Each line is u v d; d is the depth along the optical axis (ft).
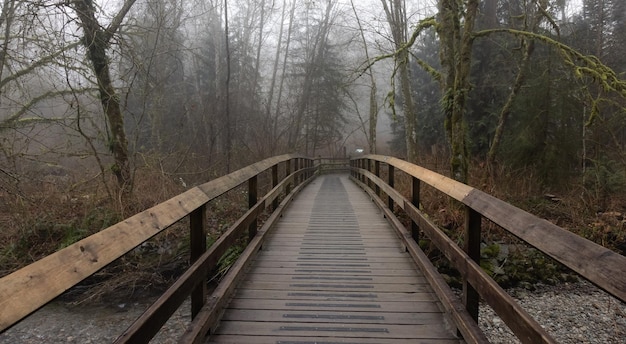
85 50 29.60
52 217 26.48
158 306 6.15
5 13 25.23
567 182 36.58
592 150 41.57
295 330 9.92
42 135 32.55
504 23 50.96
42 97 30.04
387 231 20.89
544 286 22.49
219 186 10.50
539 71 40.50
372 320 10.46
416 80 74.84
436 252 23.80
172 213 7.49
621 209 30.40
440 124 64.80
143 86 37.73
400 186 34.71
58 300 22.54
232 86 72.54
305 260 15.78
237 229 12.16
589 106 35.60
